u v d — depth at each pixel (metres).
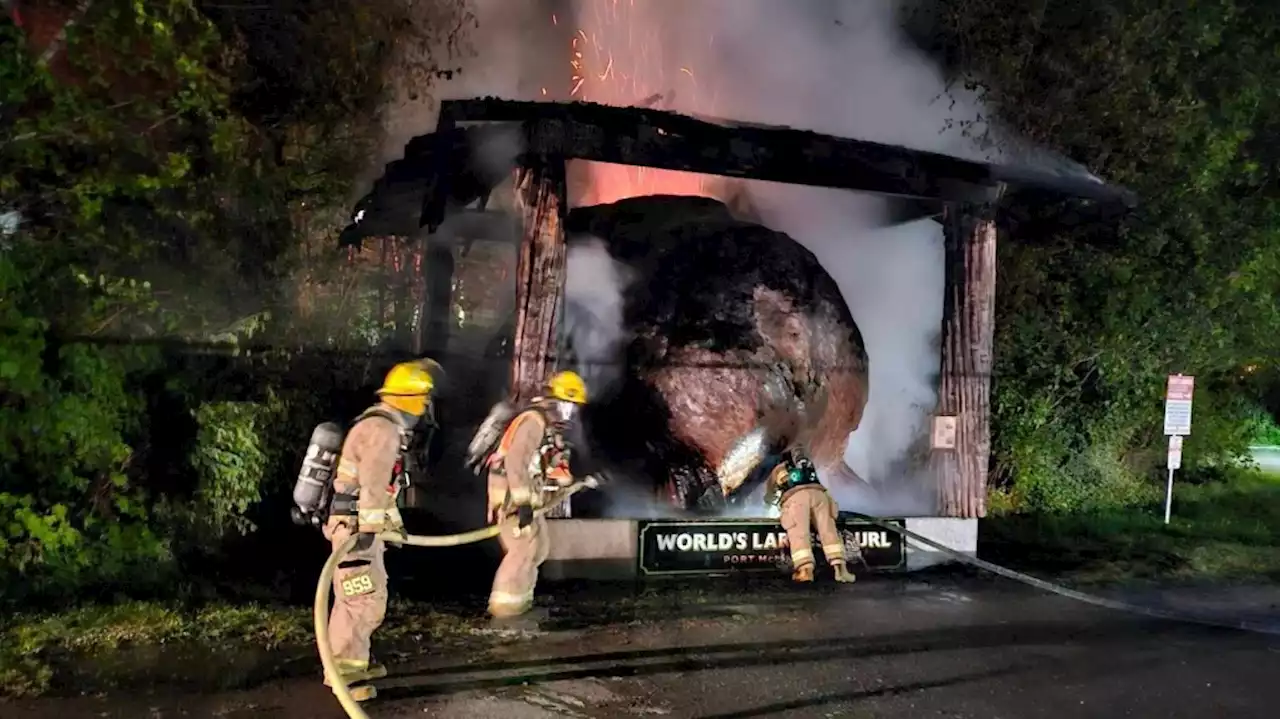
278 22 9.53
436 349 11.83
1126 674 6.38
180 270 8.46
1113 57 12.79
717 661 6.35
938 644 6.94
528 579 7.29
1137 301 13.81
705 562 8.72
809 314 9.70
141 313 7.94
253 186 8.69
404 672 5.92
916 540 9.19
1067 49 12.88
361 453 5.37
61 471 7.39
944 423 9.73
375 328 11.19
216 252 8.65
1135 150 13.18
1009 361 13.88
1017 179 10.47
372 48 9.88
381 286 11.62
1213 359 15.78
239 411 8.45
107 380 7.41
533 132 8.26
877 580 8.91
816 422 9.62
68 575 7.37
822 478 10.03
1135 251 13.55
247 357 8.90
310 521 5.46
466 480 10.29
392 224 10.88
